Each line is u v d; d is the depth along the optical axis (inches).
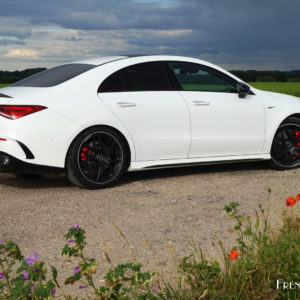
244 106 246.5
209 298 95.6
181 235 148.6
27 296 74.2
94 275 119.0
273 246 111.3
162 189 213.6
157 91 228.7
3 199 201.5
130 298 86.9
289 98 267.6
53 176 249.3
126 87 222.1
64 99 207.2
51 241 147.2
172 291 100.4
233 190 207.9
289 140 261.1
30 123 199.5
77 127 205.5
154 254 132.6
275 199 190.1
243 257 106.3
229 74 250.5
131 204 188.2
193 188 214.2
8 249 76.9
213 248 135.7
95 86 215.5
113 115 213.2
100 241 145.0
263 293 95.5
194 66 242.5
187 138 231.5
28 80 231.8
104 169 215.5
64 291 110.3
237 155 247.4
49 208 184.5
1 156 202.8
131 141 218.8
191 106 231.9
